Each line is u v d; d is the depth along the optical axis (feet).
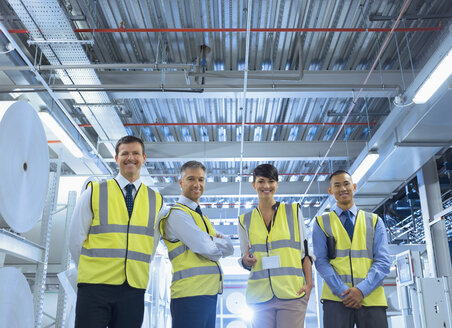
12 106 10.35
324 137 27.12
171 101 22.48
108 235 7.19
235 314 38.37
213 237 8.15
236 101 22.54
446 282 15.94
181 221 7.94
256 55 19.24
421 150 19.31
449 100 15.17
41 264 14.17
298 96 19.30
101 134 21.95
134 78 18.98
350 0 16.16
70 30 14.70
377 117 24.44
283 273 8.55
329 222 9.59
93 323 6.69
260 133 26.40
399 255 17.79
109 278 6.91
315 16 16.96
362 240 9.23
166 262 31.19
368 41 18.38
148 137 26.53
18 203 10.84
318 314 29.35
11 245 12.07
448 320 15.62
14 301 10.64
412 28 16.99
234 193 30.53
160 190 30.66
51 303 28.02
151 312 25.41
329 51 18.99
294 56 19.07
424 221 23.02
